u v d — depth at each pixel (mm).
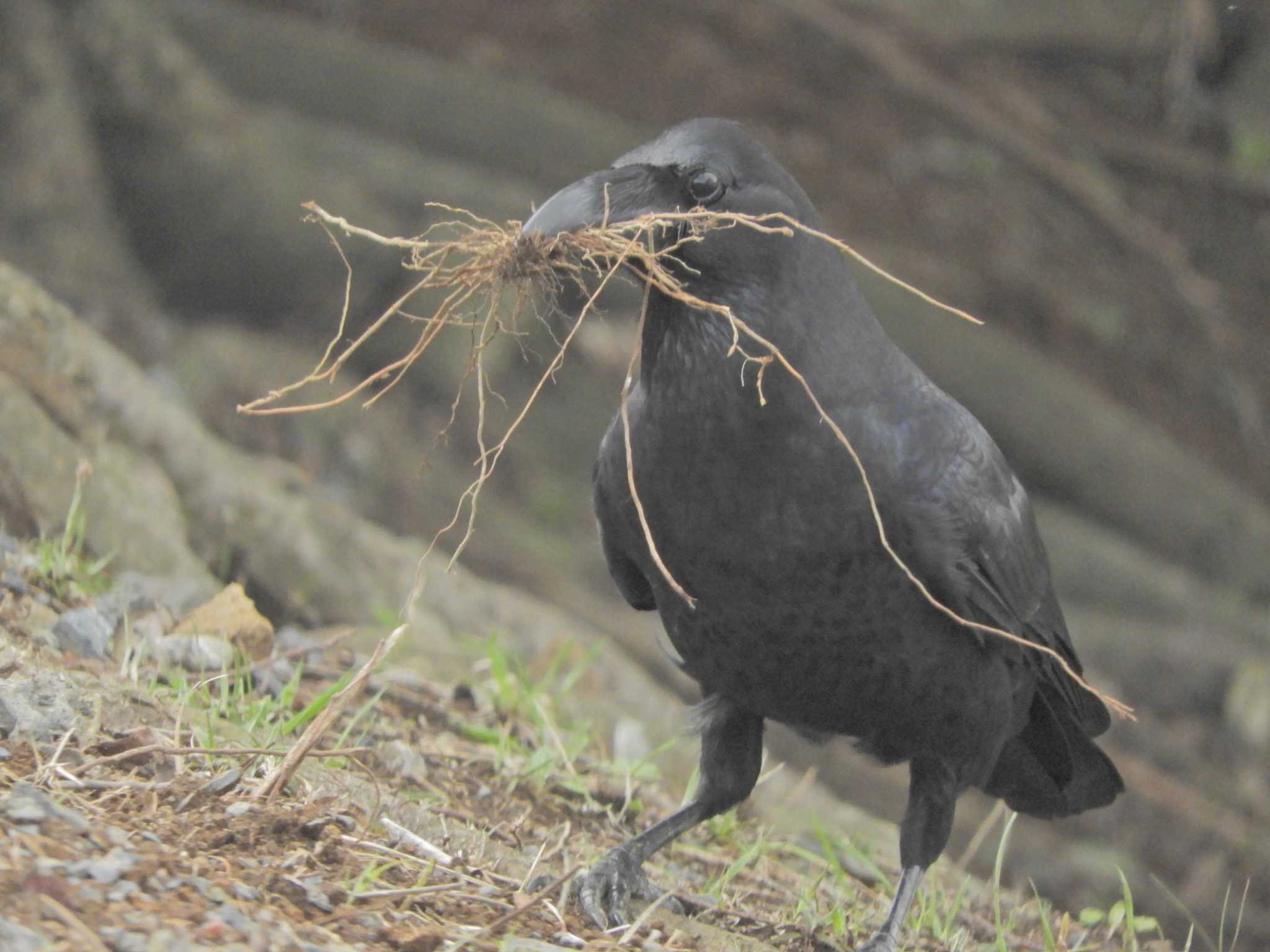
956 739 7219
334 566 10945
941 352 21953
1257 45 28578
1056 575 20688
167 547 9383
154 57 19078
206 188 19141
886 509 6742
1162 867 16734
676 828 7117
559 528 19250
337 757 6805
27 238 17625
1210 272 27000
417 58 22922
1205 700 19359
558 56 25203
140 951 4332
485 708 8883
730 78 26078
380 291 19562
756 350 6641
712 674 7152
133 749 5719
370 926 5039
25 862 4609
